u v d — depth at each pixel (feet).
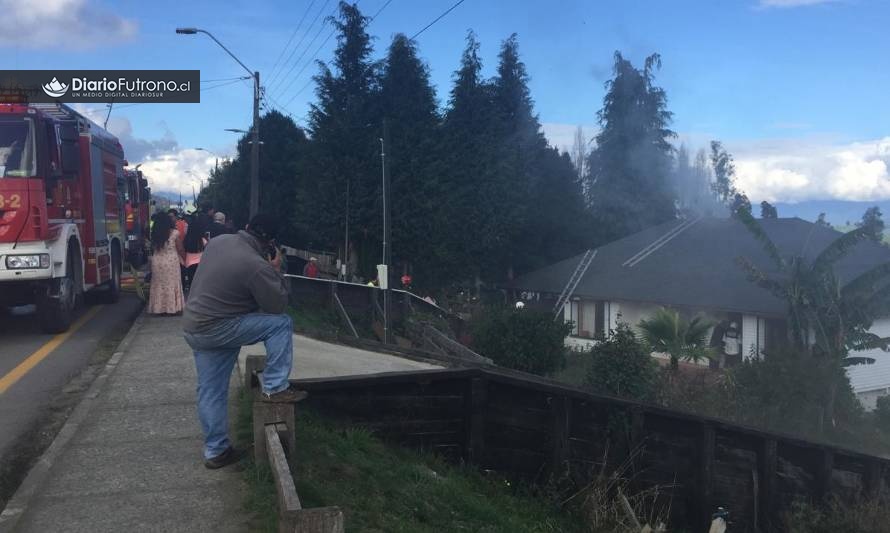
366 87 117.08
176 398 22.74
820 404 52.80
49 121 33.91
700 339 58.29
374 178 112.47
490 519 19.93
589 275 104.17
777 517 32.37
